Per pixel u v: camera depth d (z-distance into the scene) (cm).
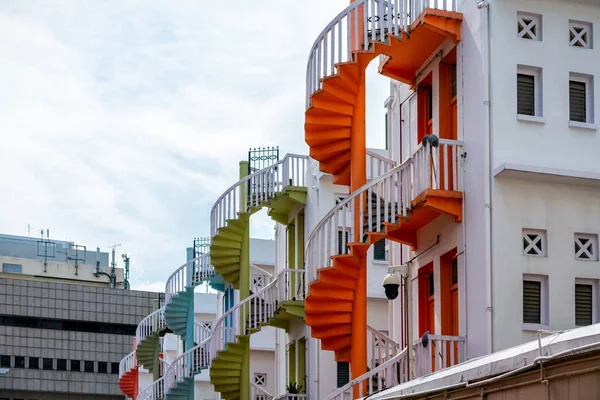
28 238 8356
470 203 1894
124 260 8494
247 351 3094
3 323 7525
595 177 1844
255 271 3456
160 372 4394
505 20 1906
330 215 2108
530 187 1853
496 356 1144
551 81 1909
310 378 2952
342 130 2183
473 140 1903
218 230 3120
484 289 1816
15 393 7506
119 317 7869
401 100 2339
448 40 2019
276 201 3098
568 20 1941
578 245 1869
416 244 2125
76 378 7681
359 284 2130
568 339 1008
